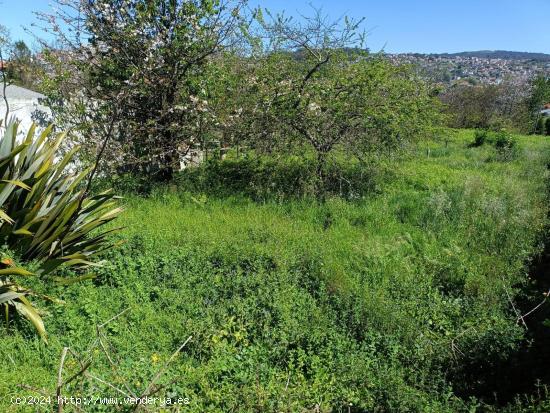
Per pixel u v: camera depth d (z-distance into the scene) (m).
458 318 5.53
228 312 5.21
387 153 10.31
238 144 9.91
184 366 4.20
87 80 9.98
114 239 6.54
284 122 9.48
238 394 3.81
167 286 5.70
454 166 14.30
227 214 8.31
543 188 11.52
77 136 9.48
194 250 6.56
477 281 6.24
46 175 5.34
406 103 9.83
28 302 4.43
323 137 9.75
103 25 9.48
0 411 3.24
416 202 9.49
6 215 4.57
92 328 4.62
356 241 7.42
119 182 9.24
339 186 9.89
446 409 4.00
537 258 7.51
